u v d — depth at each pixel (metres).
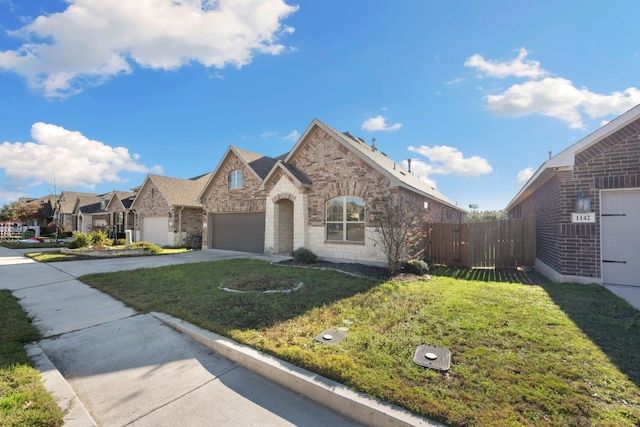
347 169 12.23
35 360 3.76
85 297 6.85
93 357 3.96
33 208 40.72
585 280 7.73
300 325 4.74
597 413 2.55
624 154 7.29
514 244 10.78
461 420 2.46
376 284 7.79
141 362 3.83
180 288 7.40
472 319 4.96
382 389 2.89
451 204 20.45
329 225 12.86
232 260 12.95
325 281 8.12
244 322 4.89
